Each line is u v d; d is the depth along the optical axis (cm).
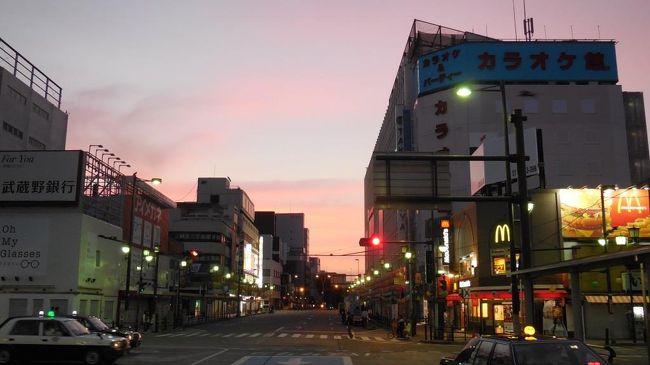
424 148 8050
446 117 7888
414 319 4412
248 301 13362
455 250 5178
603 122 7812
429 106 8106
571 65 7931
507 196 1997
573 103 7856
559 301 3909
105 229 4991
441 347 3350
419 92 8300
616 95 7906
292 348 3172
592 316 3897
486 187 4725
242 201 13325
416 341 3869
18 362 2139
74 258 4466
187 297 8494
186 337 4147
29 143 7044
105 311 4975
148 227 6278
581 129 7781
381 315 7969
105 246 4978
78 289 4434
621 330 3866
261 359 2480
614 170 7712
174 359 2447
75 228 4512
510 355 914
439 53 8125
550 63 7912
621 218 4209
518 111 2022
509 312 4291
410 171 2139
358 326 6209
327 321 8075
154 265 6291
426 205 2102
